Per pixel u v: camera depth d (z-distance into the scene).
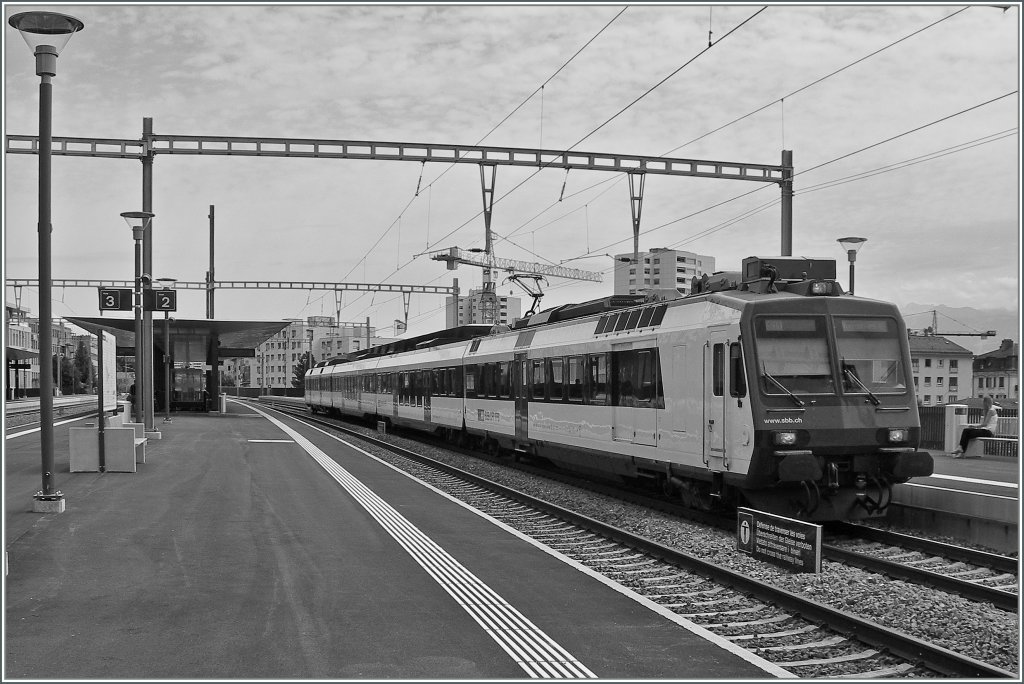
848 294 13.84
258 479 18.27
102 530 12.41
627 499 17.55
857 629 7.76
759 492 13.48
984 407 23.31
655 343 15.74
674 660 7.16
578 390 19.14
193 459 22.03
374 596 9.02
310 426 37.31
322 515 13.96
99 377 19.09
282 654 7.20
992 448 21.66
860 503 13.39
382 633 7.79
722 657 7.25
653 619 8.32
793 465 12.54
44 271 13.13
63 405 58.84
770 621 8.46
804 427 12.83
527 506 15.79
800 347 13.16
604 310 18.80
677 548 12.62
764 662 7.13
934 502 13.92
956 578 10.05
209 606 8.58
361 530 12.71
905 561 11.76
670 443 15.21
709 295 14.34
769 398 12.85
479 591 9.28
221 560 10.61
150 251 26.78
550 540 12.70
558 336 20.61
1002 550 12.49
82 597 8.87
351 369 47.25
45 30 12.46
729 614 8.70
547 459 23.27
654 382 15.77
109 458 19.06
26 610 8.41
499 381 24.50
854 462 13.16
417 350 34.75
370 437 31.08
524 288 27.66
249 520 13.38
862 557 11.16
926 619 8.79
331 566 10.37
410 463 22.88
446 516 14.11
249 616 8.26
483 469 23.33
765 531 11.48
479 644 7.51
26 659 7.05
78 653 7.19
